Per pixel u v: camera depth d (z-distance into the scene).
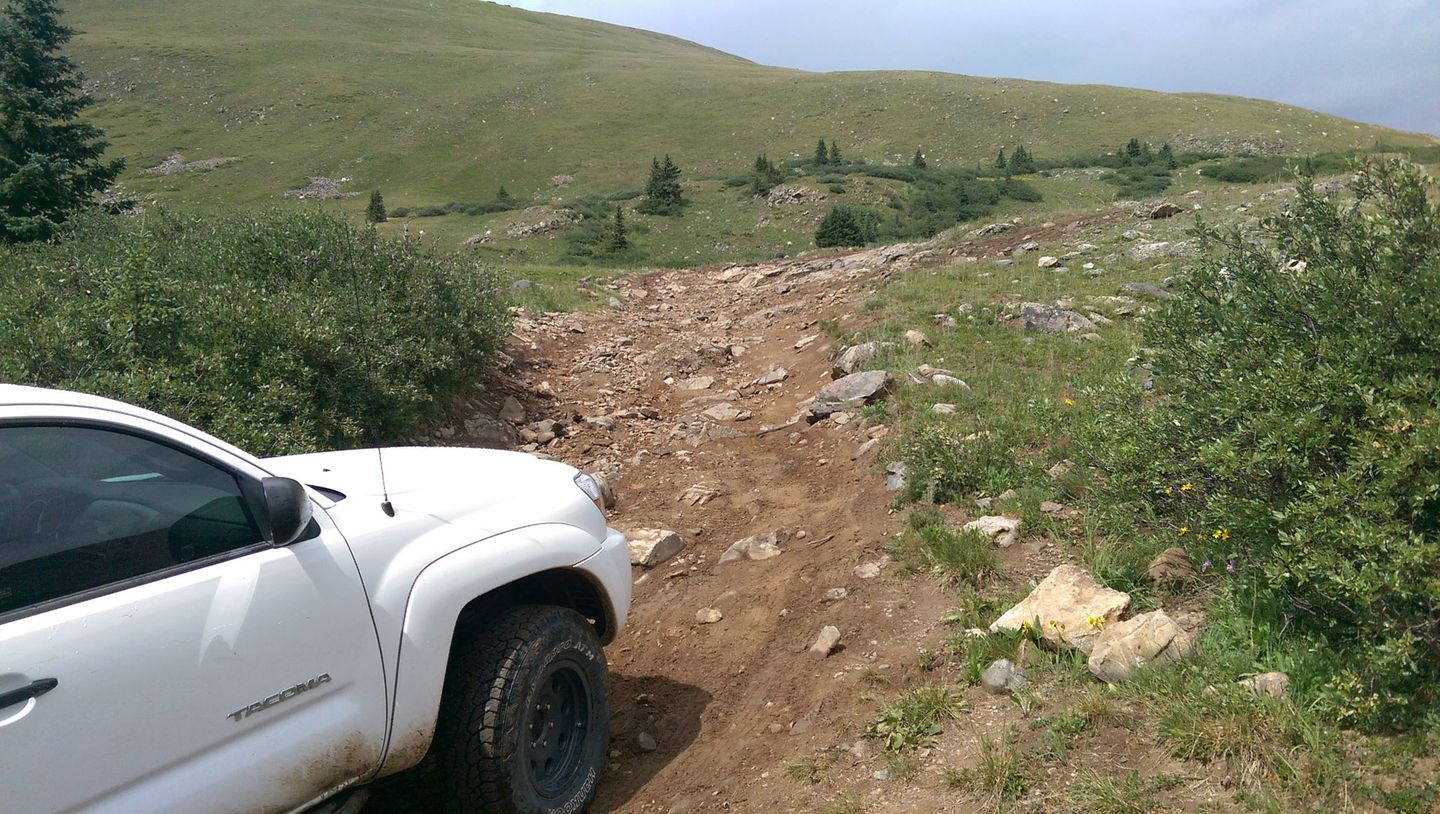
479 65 124.00
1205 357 4.54
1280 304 4.25
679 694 4.63
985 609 4.52
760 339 14.50
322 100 103.12
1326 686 3.16
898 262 18.52
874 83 109.62
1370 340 3.73
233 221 10.48
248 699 2.59
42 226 19.66
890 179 70.19
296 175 84.50
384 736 2.96
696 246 56.16
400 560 3.11
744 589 5.61
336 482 3.40
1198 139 84.25
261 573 2.70
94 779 2.26
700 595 5.72
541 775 3.46
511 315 13.10
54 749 2.19
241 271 9.22
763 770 3.81
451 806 3.23
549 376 12.23
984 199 61.66
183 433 2.76
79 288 7.54
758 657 4.80
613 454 9.14
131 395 5.70
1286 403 3.73
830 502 6.80
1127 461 4.61
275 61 116.38
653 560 6.33
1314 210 4.54
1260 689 3.28
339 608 2.86
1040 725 3.49
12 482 2.37
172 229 10.54
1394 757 2.89
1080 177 70.12
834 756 3.73
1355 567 3.24
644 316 17.30
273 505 2.76
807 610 5.13
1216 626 3.77
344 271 9.82
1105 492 4.91
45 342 5.82
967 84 108.56
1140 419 4.78
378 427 8.05
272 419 6.54
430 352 9.07
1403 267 3.98
